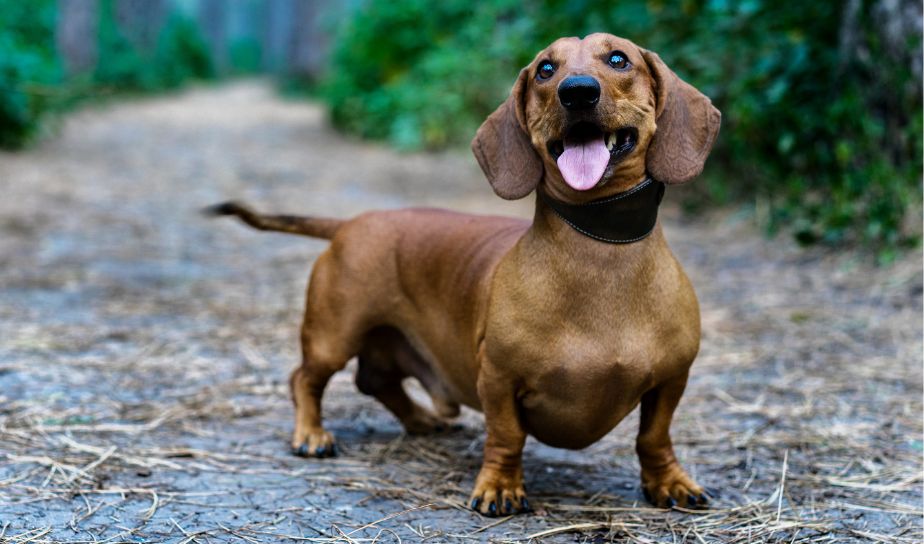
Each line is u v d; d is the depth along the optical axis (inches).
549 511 121.7
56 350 187.6
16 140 502.3
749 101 290.5
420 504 123.3
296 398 145.7
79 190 394.0
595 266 111.3
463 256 130.7
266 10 2795.3
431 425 153.9
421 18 660.7
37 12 777.6
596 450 146.6
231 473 132.5
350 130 702.5
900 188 246.4
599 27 360.8
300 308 230.7
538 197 116.1
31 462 132.6
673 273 114.7
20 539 109.4
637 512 121.8
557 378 113.0
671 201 352.5
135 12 1524.4
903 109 262.1
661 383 117.8
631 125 109.3
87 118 777.6
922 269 231.9
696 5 327.6
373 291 139.3
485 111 562.9
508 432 119.5
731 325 211.2
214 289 247.4
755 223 297.6
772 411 160.7
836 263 251.8
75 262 269.4
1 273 249.8
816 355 189.8
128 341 197.8
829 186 278.2
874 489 129.5
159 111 946.7
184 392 168.2
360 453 143.7
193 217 350.9
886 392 167.9
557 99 107.3
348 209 376.5
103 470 131.2
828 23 292.5
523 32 409.7
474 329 125.3
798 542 114.0
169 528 113.8
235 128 776.9
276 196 405.7
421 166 524.4
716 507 123.3
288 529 114.5
